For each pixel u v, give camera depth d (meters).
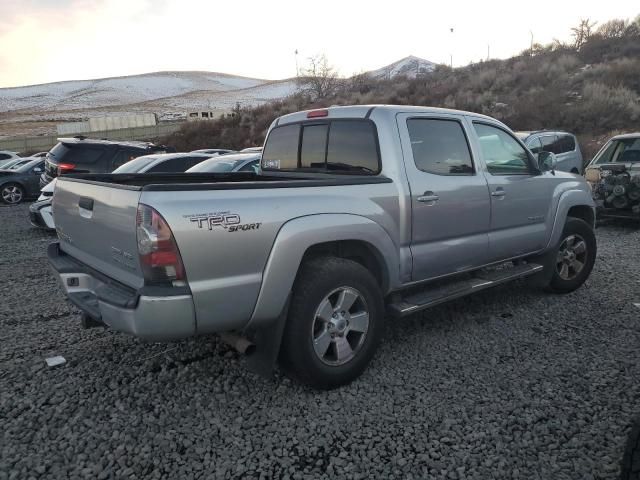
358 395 3.49
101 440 2.96
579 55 33.12
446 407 3.32
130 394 3.49
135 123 55.69
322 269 3.39
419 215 3.98
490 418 3.19
